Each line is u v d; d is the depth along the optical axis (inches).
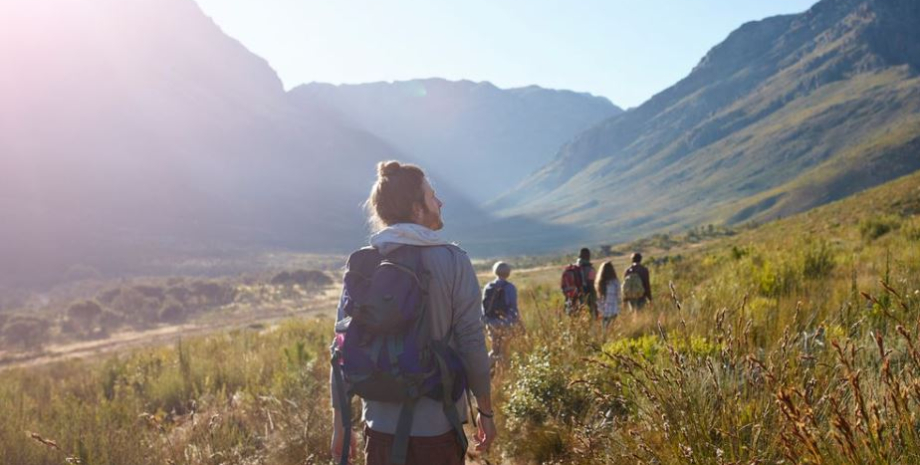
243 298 3228.3
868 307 199.2
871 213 1429.6
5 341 1855.3
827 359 145.3
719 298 273.7
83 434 226.2
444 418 97.8
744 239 1825.8
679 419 129.2
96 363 701.3
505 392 225.5
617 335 259.6
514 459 181.3
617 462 142.0
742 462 115.0
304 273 3986.2
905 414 98.2
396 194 105.9
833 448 107.7
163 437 235.3
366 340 96.6
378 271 97.5
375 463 99.3
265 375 375.2
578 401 195.9
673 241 5280.5
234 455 209.2
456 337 99.9
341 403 101.5
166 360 500.1
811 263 387.5
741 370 148.9
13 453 219.3
